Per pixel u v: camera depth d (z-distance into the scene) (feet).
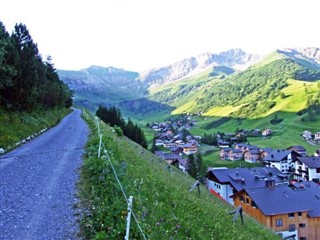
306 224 184.55
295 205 185.98
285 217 183.52
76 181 52.26
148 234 31.07
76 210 39.34
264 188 203.41
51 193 46.42
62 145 92.68
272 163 486.38
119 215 33.76
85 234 32.81
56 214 38.29
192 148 605.73
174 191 60.39
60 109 262.67
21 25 175.42
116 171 49.52
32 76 133.18
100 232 30.89
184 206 51.42
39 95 167.94
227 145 652.89
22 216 37.88
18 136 100.17
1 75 113.39
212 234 45.42
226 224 60.85
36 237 32.27
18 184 51.52
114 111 276.41
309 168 409.08
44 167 63.82
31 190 48.16
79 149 84.12
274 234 101.81
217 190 294.46
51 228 34.40
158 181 60.34
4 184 51.60
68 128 145.79
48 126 148.46
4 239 31.86
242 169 311.68
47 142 100.58
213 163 530.68
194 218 47.70
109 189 42.27
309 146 578.25
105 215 34.76
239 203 217.36
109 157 58.70
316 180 408.26
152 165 100.22
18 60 122.01
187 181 127.65
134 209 35.47
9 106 119.03
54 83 259.60
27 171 60.54
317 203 190.08
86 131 129.49
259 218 189.67
